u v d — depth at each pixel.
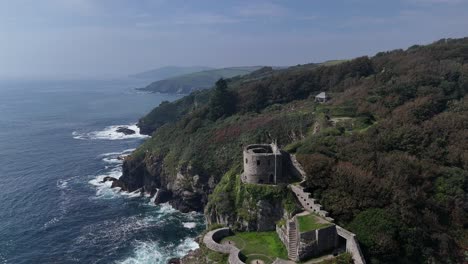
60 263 78.75
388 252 57.47
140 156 132.00
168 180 118.50
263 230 73.69
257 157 74.62
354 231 60.38
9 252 83.06
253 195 74.19
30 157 158.62
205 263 65.12
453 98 99.56
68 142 189.25
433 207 68.12
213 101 143.50
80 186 126.44
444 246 61.56
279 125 114.56
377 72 143.25
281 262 58.50
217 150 114.00
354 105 109.88
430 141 81.69
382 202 63.91
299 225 60.59
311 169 71.06
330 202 66.50
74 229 94.44
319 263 55.75
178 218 102.81
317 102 130.50
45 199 114.00
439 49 138.38
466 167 75.88
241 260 61.44
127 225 97.31
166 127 150.50
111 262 78.94
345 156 77.88
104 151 171.25
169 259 79.25
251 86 156.88
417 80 107.06
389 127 86.69
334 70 154.88
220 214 79.94
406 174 69.94
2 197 114.12
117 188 125.94
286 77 156.62
